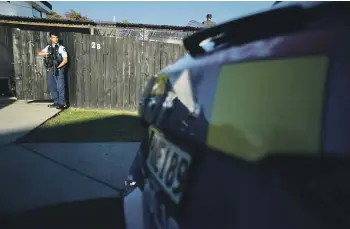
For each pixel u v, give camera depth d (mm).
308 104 676
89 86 7098
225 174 843
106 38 6938
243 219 766
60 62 6586
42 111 6383
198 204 934
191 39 1332
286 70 744
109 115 6488
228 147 827
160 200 1192
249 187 764
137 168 1621
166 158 1229
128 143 4461
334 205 625
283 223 684
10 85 7914
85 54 6965
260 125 749
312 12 814
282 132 703
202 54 1158
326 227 628
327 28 748
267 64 795
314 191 652
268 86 765
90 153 3992
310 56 715
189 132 1006
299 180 674
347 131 620
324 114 649
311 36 753
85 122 5734
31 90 7512
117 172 3406
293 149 680
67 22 9984
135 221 1318
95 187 3000
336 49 685
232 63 913
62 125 5418
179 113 1099
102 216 2477
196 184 961
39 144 4266
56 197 2758
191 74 1092
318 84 675
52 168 3445
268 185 722
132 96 7188
